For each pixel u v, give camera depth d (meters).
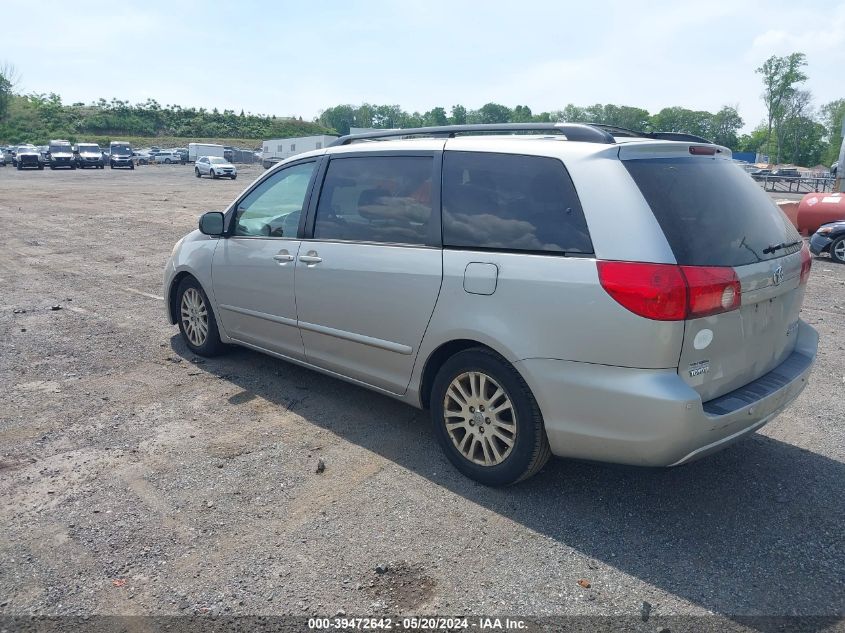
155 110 116.50
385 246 4.04
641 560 3.10
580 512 3.49
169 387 5.20
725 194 3.46
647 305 2.98
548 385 3.30
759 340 3.46
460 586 2.91
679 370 3.07
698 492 3.72
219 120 120.62
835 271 11.07
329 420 4.61
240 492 3.66
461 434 3.84
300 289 4.59
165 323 7.07
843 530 3.36
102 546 3.16
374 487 3.72
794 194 31.47
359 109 160.88
